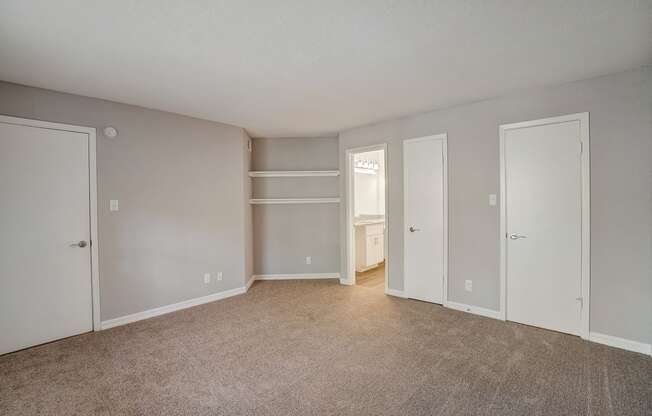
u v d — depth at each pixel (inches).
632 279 101.7
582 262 110.7
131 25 74.8
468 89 119.1
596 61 95.8
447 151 143.3
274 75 105.1
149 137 139.4
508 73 104.7
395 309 144.3
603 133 106.0
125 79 107.0
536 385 83.7
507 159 126.5
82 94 120.6
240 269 172.4
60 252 117.0
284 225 203.0
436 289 150.6
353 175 188.1
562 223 114.8
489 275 132.7
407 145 157.2
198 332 121.1
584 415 72.0
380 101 132.7
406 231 159.5
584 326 110.5
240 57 92.3
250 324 128.4
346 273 188.9
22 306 109.2
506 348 104.7
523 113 122.0
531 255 122.0
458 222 140.9
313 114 151.4
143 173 137.3
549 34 80.7
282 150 203.6
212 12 70.0
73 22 73.1
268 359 99.4
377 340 112.3
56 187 116.0
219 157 164.2
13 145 107.4
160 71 101.0
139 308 135.8
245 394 81.4
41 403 78.4
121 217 131.2
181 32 78.3
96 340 115.3
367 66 99.0
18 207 108.5
